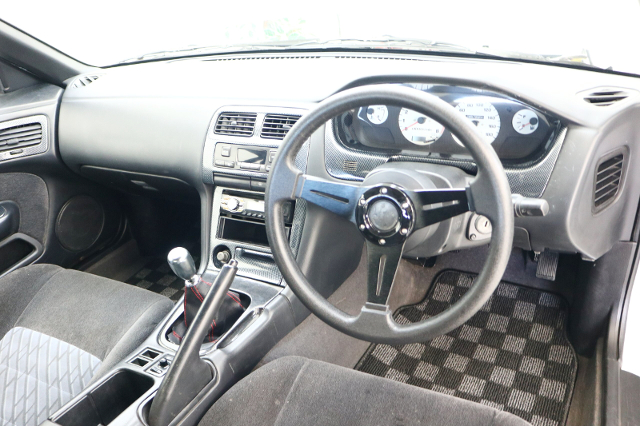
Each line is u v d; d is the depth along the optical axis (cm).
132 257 227
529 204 85
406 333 93
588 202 117
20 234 184
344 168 133
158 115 157
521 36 135
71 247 203
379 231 93
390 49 150
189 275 119
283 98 139
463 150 125
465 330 176
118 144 167
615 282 151
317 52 165
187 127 150
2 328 140
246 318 128
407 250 111
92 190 206
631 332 149
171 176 160
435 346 171
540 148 119
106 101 170
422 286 194
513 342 170
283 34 172
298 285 100
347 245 156
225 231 149
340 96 91
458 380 158
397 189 91
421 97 84
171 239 234
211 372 110
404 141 130
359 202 95
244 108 141
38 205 188
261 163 138
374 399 102
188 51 191
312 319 148
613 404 125
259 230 145
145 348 117
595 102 111
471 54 141
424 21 150
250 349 122
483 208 84
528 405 147
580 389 150
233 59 176
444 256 198
